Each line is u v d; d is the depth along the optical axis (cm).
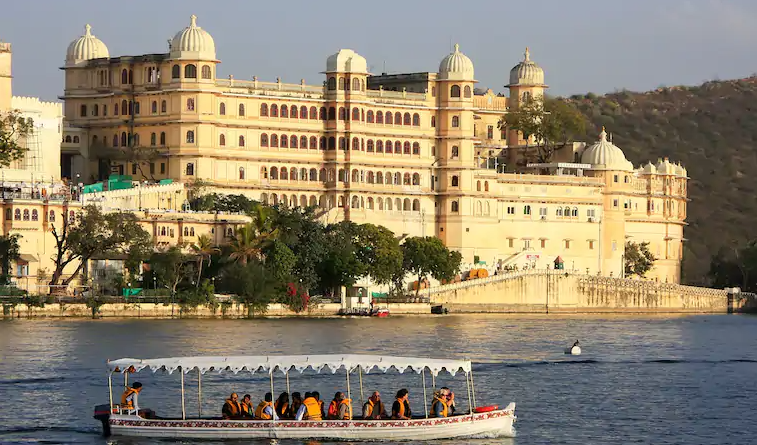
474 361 16800
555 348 18750
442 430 11644
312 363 11694
